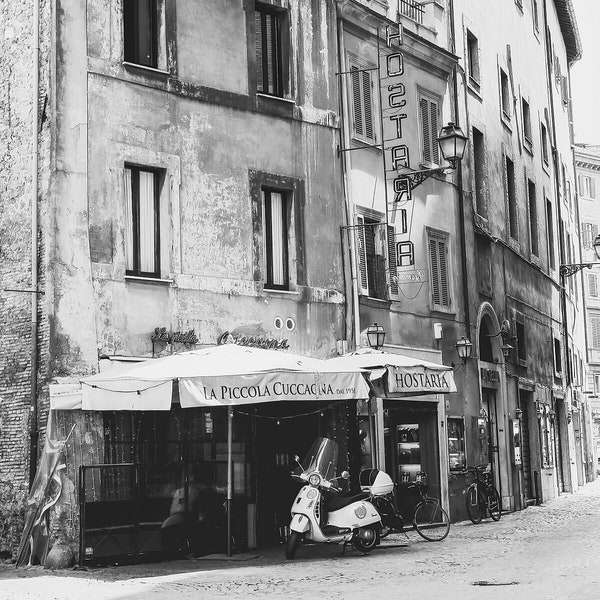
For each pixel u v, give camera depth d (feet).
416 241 82.74
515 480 99.19
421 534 62.95
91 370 54.29
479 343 94.63
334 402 67.56
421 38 84.84
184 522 54.08
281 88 69.26
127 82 58.13
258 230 64.85
